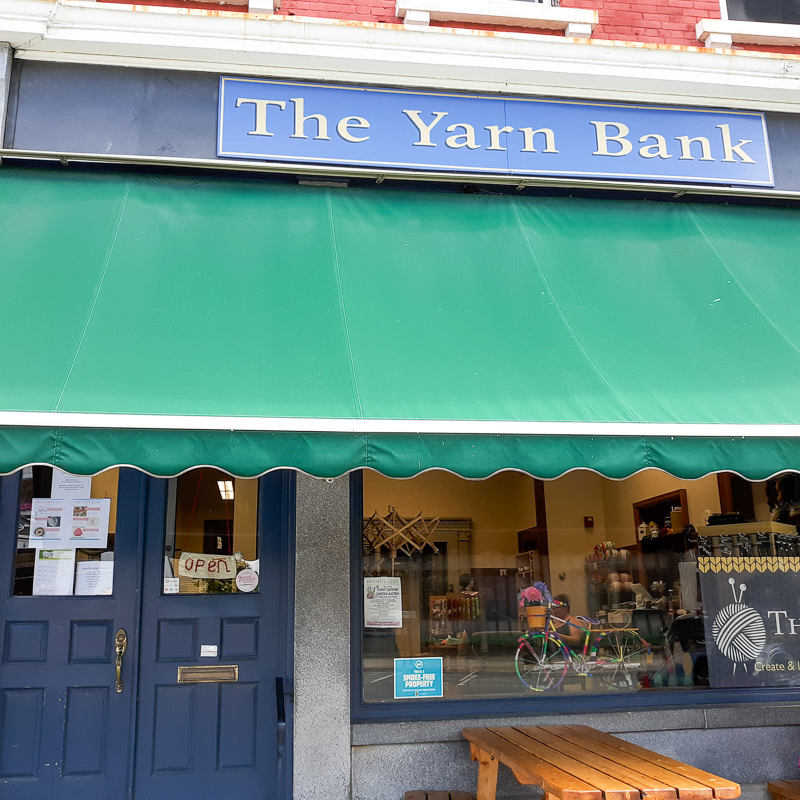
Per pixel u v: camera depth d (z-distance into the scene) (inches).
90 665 251.8
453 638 262.7
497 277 240.8
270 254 237.1
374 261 239.6
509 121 288.8
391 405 187.9
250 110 274.8
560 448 189.6
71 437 172.7
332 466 180.1
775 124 307.3
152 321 204.4
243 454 177.6
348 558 257.3
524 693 261.9
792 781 246.8
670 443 193.3
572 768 192.9
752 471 194.7
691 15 319.9
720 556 280.5
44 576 255.9
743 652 273.9
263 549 265.6
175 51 271.0
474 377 202.1
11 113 264.7
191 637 258.2
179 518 265.9
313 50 275.9
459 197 276.1
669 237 269.7
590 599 271.7
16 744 245.1
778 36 315.3
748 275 254.7
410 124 282.7
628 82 293.6
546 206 278.2
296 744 245.0
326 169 269.9
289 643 254.5
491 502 273.6
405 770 247.6
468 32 284.5
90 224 235.6
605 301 236.7
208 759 251.1
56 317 200.4
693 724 262.7
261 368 195.5
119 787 245.6
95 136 266.7
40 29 263.7
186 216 247.3
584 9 303.4
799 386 212.1
